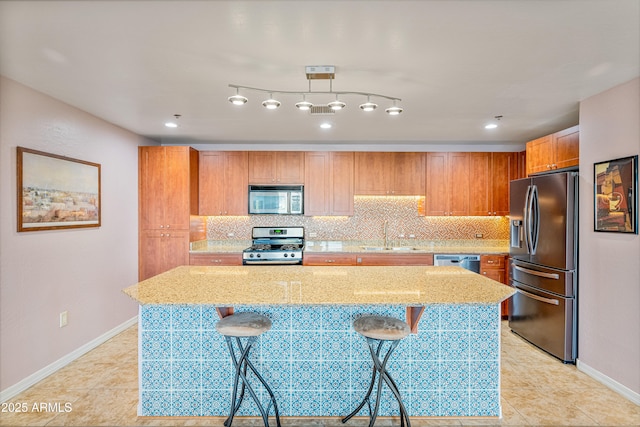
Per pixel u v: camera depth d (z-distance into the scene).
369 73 2.36
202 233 4.79
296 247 4.70
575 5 1.59
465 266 4.41
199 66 2.24
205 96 2.84
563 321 3.06
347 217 5.00
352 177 4.73
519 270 3.71
